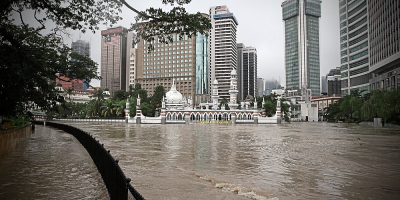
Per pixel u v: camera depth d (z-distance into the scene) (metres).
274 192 13.22
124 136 42.72
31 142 34.34
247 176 16.28
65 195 12.77
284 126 83.62
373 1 109.06
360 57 147.50
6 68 24.97
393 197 12.49
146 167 18.73
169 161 20.91
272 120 109.19
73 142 34.31
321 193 13.08
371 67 111.56
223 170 17.84
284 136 43.53
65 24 22.33
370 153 25.27
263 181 15.17
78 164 19.88
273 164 19.81
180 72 196.88
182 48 196.88
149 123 102.50
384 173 17.08
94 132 52.03
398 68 87.81
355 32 151.25
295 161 21.02
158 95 125.06
